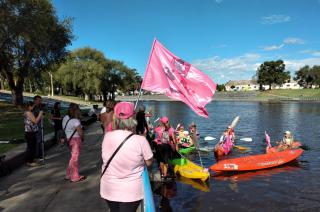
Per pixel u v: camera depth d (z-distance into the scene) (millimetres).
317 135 23531
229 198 9516
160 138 10992
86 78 67750
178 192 9898
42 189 7520
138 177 3773
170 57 8664
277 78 141250
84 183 7969
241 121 34562
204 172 11211
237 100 111375
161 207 8742
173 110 56125
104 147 3822
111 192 3727
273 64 141000
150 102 98312
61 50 35719
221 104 82875
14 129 17594
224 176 11773
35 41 27719
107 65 77562
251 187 10562
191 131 16984
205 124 32281
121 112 3830
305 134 24125
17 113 28578
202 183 10852
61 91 87312
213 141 20469
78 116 8125
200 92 8695
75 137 8031
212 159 14992
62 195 7098
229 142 16141
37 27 25953
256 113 47469
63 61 37281
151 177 10062
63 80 68562
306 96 111625
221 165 12023
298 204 9180
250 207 8891
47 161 10484
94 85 67500
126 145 3695
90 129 20266
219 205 8977
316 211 8703
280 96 117250
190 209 8656
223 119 37719
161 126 11492
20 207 6422
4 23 23594
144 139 3826
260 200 9422
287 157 13625
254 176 11852
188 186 10453
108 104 8070
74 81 67500
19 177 8555
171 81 8602
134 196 3725
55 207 6406
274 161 13070
